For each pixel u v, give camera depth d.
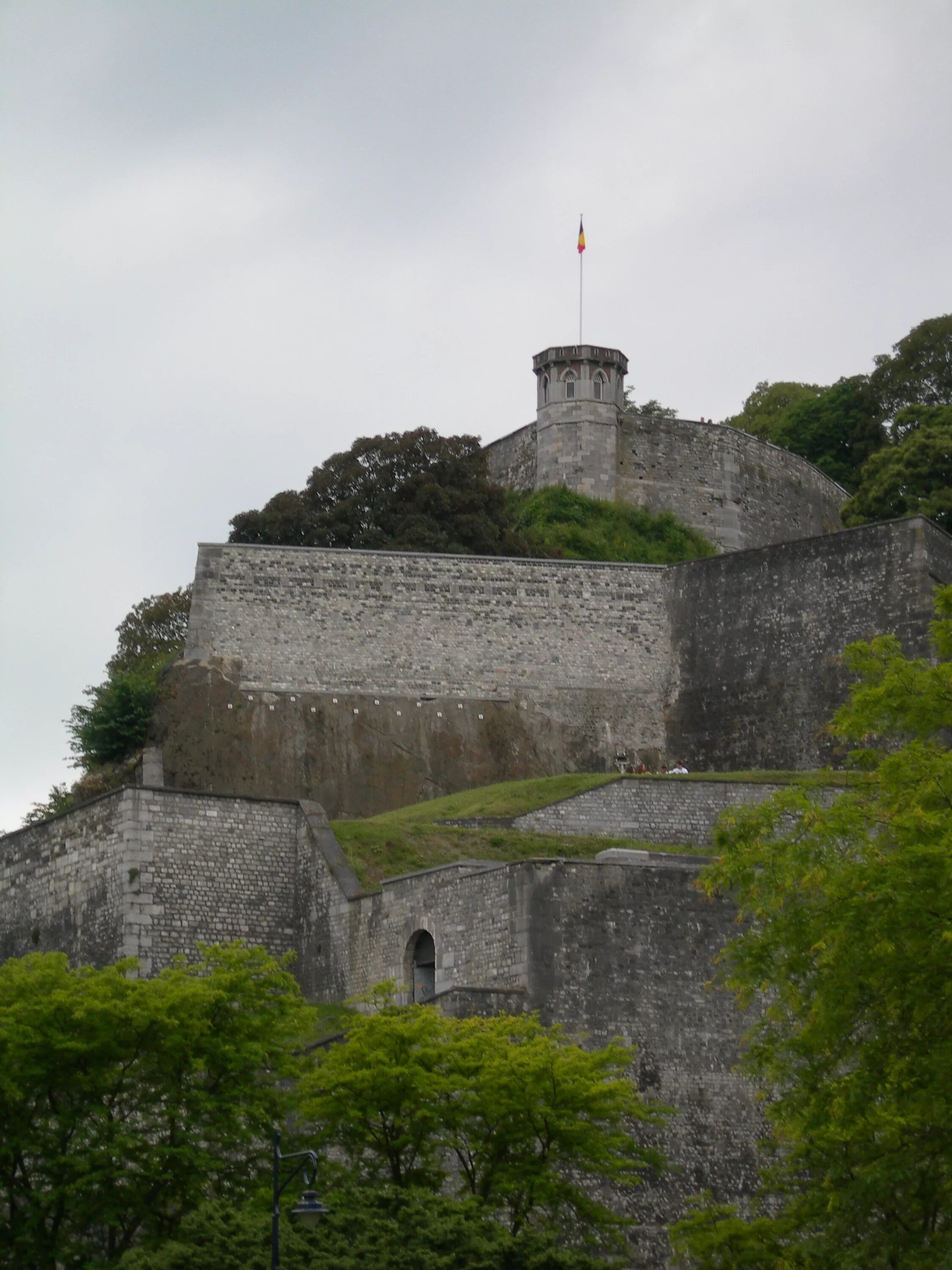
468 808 63.00
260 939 55.91
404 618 73.50
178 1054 41.47
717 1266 39.94
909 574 69.69
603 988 48.59
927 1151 34.25
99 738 69.88
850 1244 35.84
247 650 71.94
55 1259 39.34
